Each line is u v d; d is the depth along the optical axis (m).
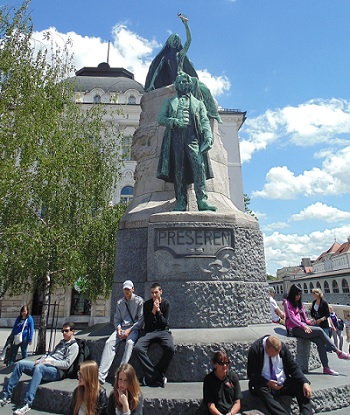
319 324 7.05
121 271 5.73
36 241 10.05
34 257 10.38
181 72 6.48
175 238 5.26
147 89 8.14
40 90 11.95
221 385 3.41
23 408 3.87
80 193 12.27
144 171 6.88
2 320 22.47
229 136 29.34
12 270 10.85
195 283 5.00
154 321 4.27
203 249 5.21
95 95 29.16
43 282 11.62
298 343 4.80
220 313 4.91
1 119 10.45
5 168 9.84
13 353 8.85
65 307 22.84
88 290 13.34
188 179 6.04
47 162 10.97
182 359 4.23
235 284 5.09
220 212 5.61
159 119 6.05
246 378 4.24
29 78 11.45
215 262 5.17
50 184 11.09
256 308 5.25
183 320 4.86
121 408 2.88
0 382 6.32
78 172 11.80
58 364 4.39
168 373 4.20
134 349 4.10
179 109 6.05
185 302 4.93
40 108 11.51
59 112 13.17
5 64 11.05
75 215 11.86
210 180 6.70
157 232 5.33
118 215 13.68
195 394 3.66
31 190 11.14
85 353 4.60
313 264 90.56
